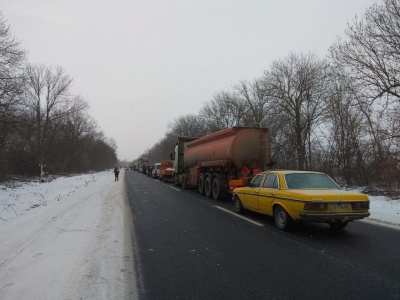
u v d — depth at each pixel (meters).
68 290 4.23
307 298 4.04
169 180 32.78
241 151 14.05
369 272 4.95
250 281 4.62
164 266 5.27
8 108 21.05
